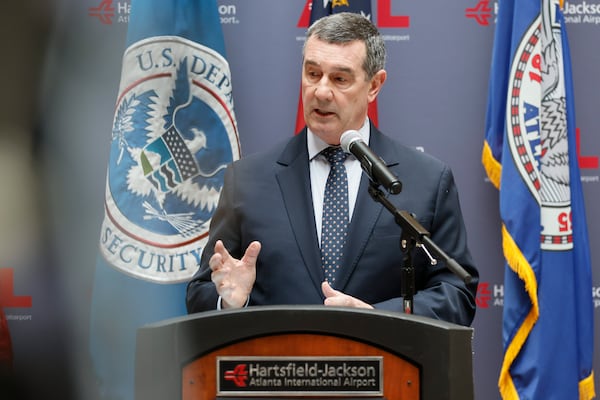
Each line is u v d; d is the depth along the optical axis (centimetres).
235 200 385
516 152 504
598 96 551
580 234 510
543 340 499
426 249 270
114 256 446
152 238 455
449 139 555
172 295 458
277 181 385
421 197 374
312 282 363
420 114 555
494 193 555
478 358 555
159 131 475
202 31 500
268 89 555
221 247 297
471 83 554
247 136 556
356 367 145
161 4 487
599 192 552
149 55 481
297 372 144
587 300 509
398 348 145
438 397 144
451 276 364
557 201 505
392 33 554
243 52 554
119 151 459
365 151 289
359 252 365
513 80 506
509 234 500
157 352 133
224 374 143
